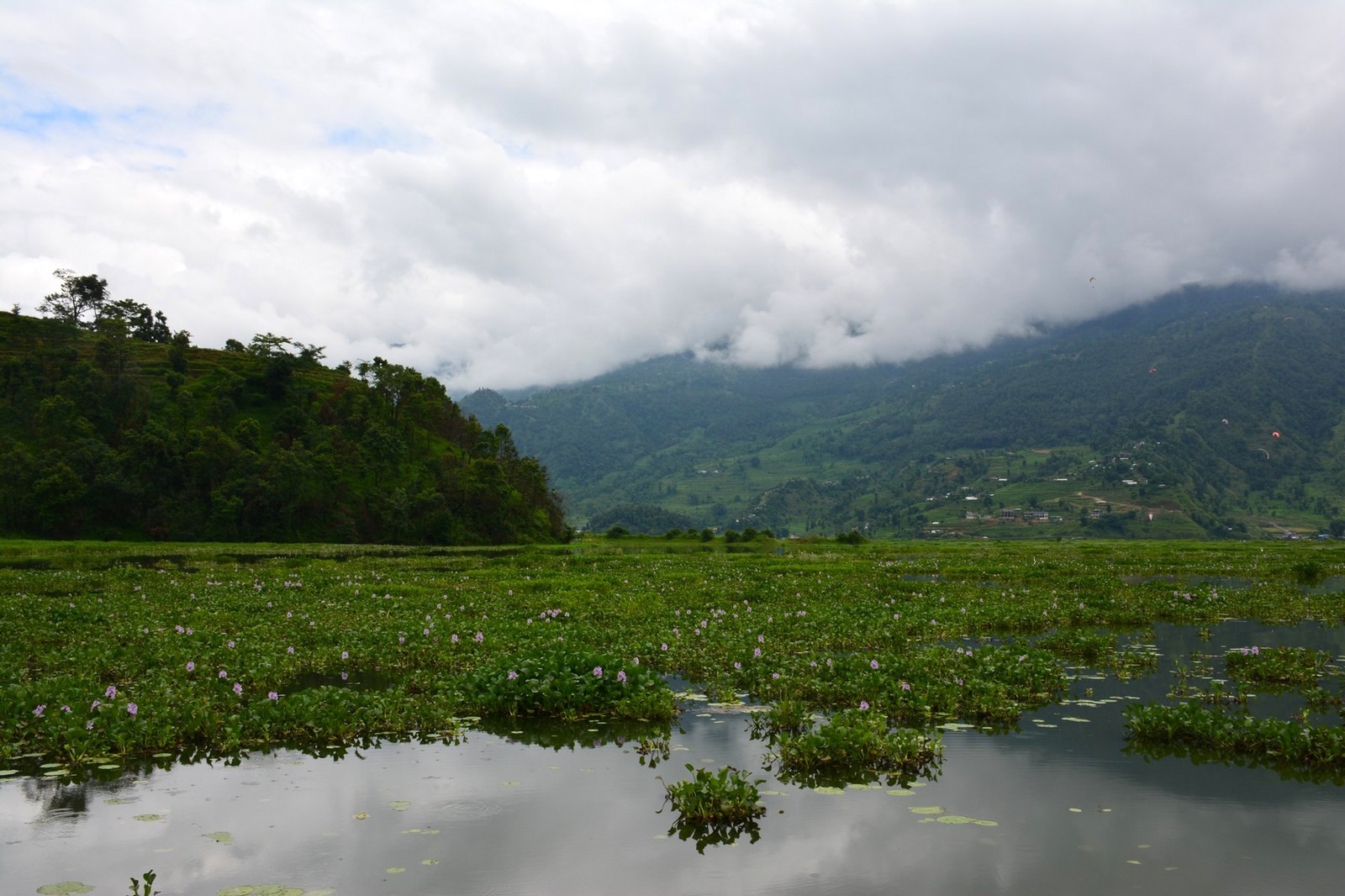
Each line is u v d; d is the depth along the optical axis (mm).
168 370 128125
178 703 15344
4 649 20891
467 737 14406
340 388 136750
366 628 24625
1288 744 13148
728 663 20062
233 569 51719
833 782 12086
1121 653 22250
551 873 9078
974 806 11078
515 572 48844
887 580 42438
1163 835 10125
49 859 9406
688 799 10695
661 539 149625
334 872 9102
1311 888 8695
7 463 95812
